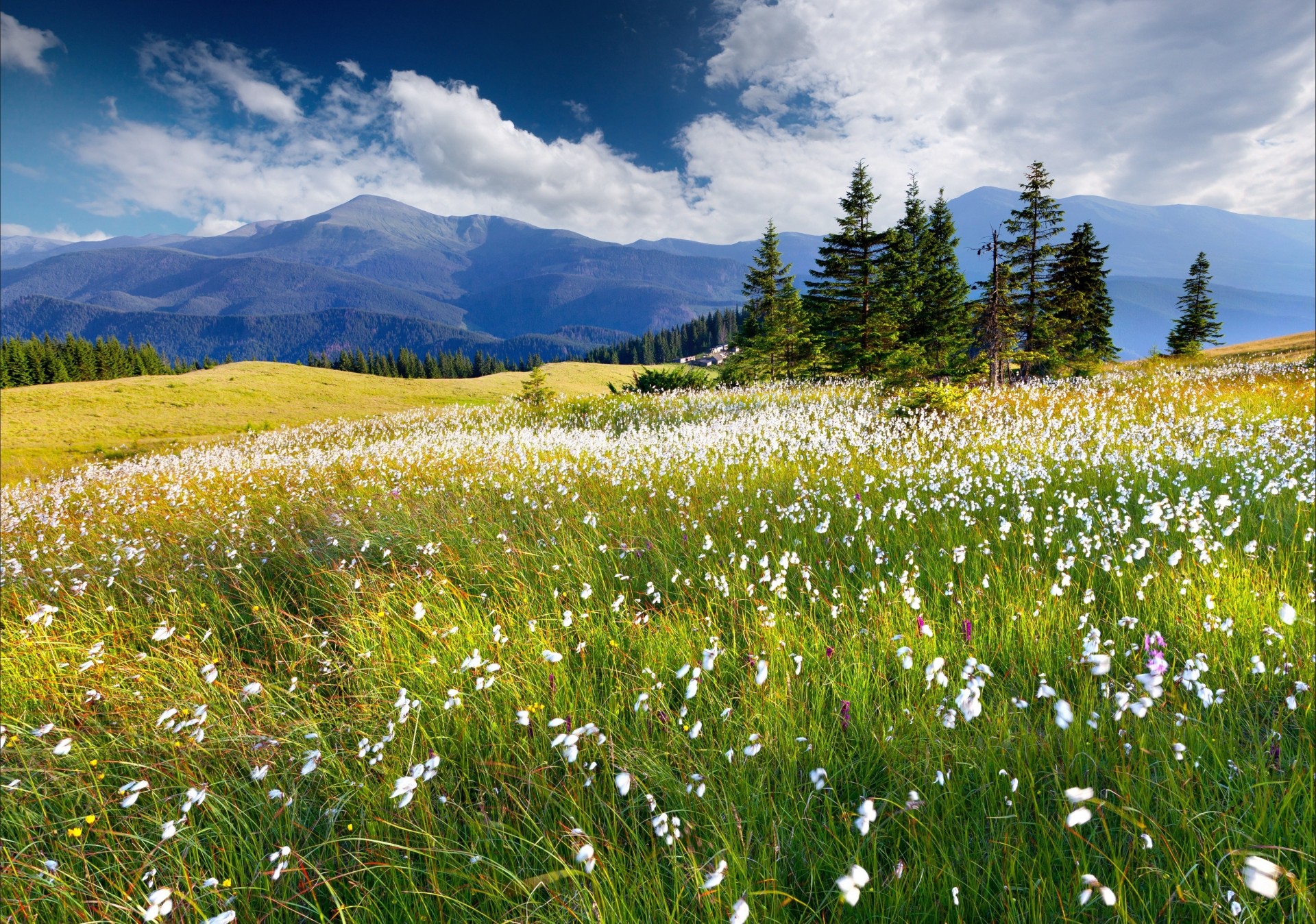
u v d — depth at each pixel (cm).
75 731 347
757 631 367
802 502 675
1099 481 732
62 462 2948
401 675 365
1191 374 2209
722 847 227
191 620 491
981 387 2231
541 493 823
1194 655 307
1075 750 250
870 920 201
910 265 3847
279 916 233
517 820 262
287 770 297
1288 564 407
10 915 240
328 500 884
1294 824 204
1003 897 202
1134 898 194
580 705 323
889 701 301
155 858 255
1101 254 3559
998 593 397
